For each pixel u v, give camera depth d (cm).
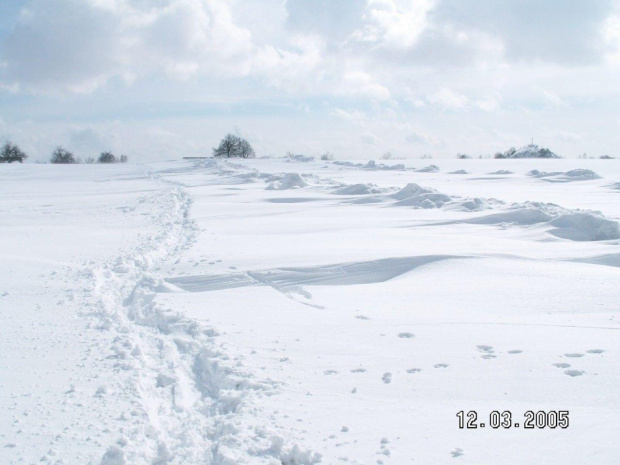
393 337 648
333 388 507
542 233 1436
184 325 715
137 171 5781
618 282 880
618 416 436
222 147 9700
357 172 5094
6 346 663
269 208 2194
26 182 4544
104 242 1439
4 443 432
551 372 529
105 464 398
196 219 1859
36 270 1098
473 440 404
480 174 4725
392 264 1044
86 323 759
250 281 974
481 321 711
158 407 506
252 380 523
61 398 514
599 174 4150
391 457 382
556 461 372
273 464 384
